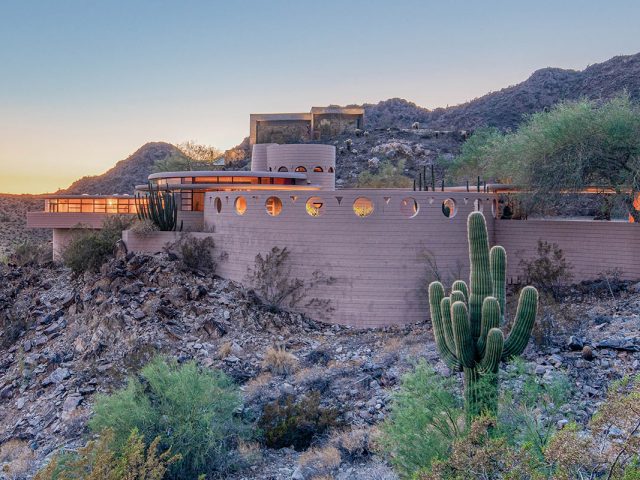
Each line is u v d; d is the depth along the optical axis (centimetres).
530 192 2700
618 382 797
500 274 1348
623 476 675
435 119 17338
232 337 2472
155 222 3391
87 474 1120
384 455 1248
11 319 3062
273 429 1568
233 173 3662
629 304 2089
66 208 4347
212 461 1412
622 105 2594
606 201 2845
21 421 2070
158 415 1442
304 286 2731
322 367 2108
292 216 2758
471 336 1238
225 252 3014
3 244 7719
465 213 2695
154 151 15012
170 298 2767
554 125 2597
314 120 10088
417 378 1198
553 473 755
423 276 2645
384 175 6316
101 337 2528
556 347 1752
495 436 973
